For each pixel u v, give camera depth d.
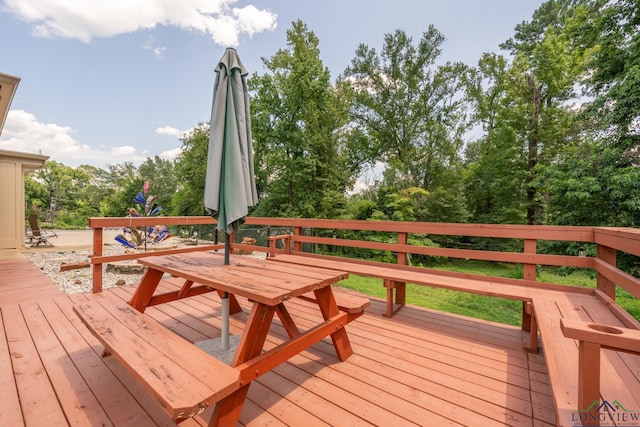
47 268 5.34
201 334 2.38
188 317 2.74
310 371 1.87
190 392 1.01
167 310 2.92
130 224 3.62
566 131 10.79
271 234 8.73
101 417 1.42
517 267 11.03
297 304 3.06
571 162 7.16
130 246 6.80
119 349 1.32
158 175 31.92
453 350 2.17
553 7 14.56
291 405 1.53
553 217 9.01
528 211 10.67
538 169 9.48
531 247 2.62
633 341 0.84
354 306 2.08
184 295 2.55
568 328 0.95
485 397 1.60
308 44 13.23
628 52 6.48
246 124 2.16
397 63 13.70
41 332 2.38
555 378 1.17
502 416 1.44
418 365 1.95
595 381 0.91
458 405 1.53
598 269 2.25
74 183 35.00
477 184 12.85
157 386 1.04
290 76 12.49
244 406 1.52
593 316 1.82
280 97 13.61
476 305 4.91
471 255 2.87
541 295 2.25
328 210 12.17
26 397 1.56
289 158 12.67
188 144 18.20
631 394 1.07
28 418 1.40
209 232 10.93
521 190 10.71
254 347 1.45
